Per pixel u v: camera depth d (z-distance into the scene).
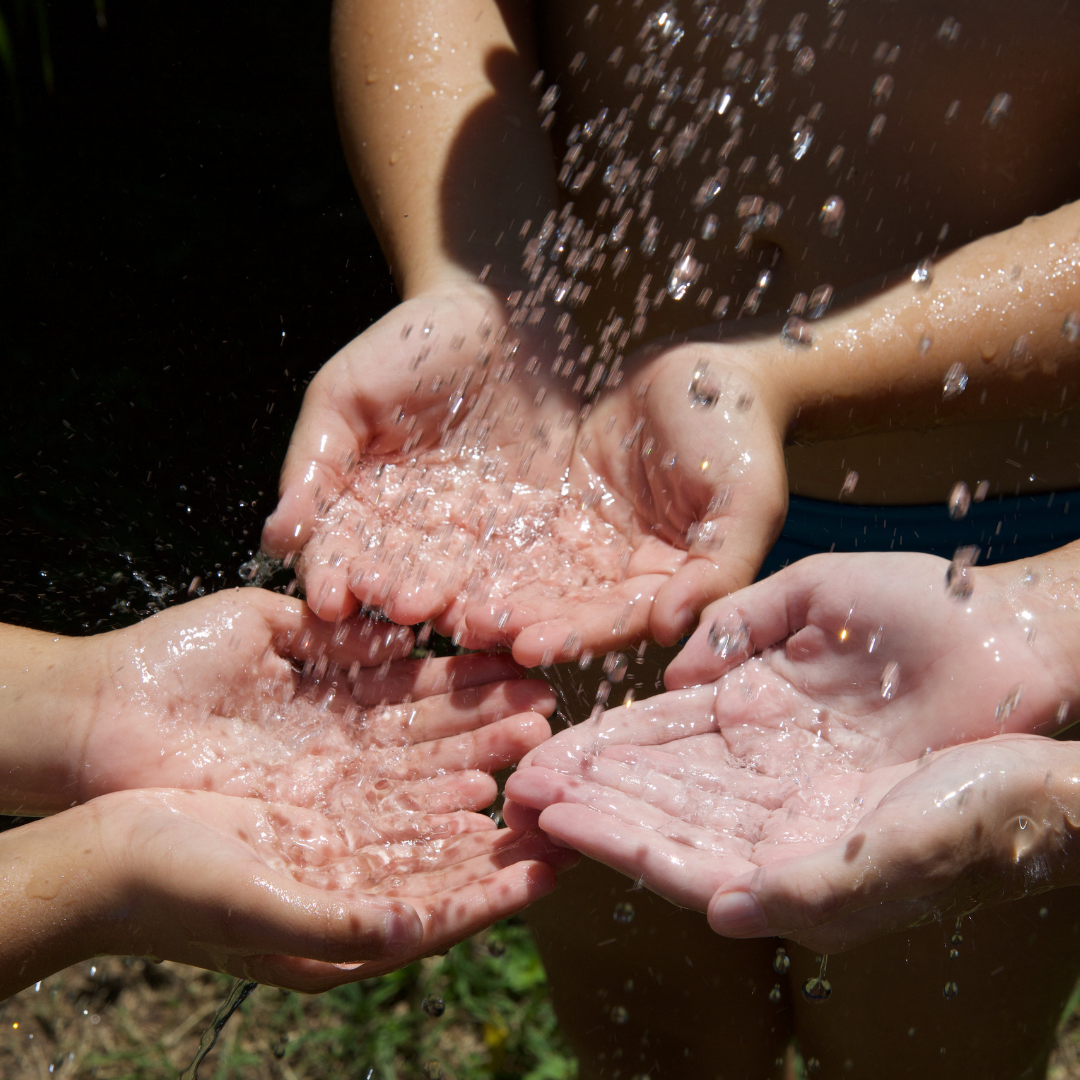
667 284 0.82
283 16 1.50
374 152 0.89
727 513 0.74
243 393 1.15
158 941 0.69
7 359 1.15
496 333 0.82
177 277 1.25
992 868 0.66
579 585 0.77
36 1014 0.94
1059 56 0.74
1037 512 0.79
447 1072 0.95
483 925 0.69
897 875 0.64
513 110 0.87
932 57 0.75
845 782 0.70
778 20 0.77
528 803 0.70
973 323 0.76
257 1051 0.95
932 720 0.71
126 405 1.13
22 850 0.69
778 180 0.79
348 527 0.79
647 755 0.72
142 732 0.74
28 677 0.75
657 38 0.79
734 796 0.70
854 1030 0.82
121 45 1.45
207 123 1.39
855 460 0.80
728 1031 0.85
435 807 0.73
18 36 1.40
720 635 0.73
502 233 0.86
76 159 1.34
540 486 0.81
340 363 0.80
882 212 0.78
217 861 0.67
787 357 0.77
